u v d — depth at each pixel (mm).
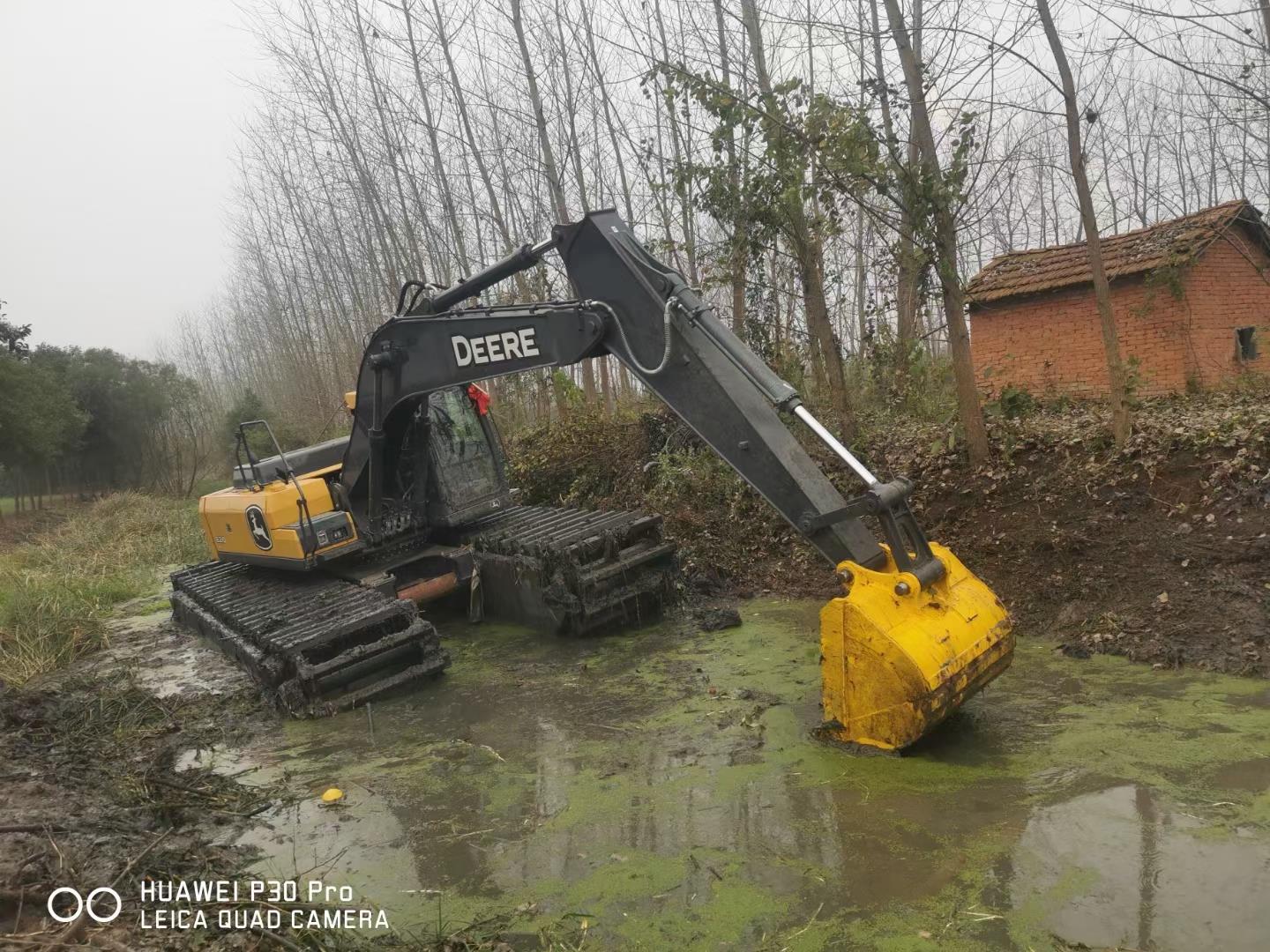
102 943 3412
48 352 30547
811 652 6434
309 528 7543
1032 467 7676
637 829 4199
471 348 6617
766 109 8438
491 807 4609
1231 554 6020
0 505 30672
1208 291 10984
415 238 18578
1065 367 11953
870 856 3768
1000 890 3451
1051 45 7125
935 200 7570
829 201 8734
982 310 12875
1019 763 4434
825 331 9773
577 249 5867
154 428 31547
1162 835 3699
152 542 15688
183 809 4855
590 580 7070
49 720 6492
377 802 4812
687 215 13180
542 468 12320
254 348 45094
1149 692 5133
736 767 4699
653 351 5512
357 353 24766
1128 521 6715
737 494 9492
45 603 9117
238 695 6879
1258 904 3203
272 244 30406
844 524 4742
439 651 6738
